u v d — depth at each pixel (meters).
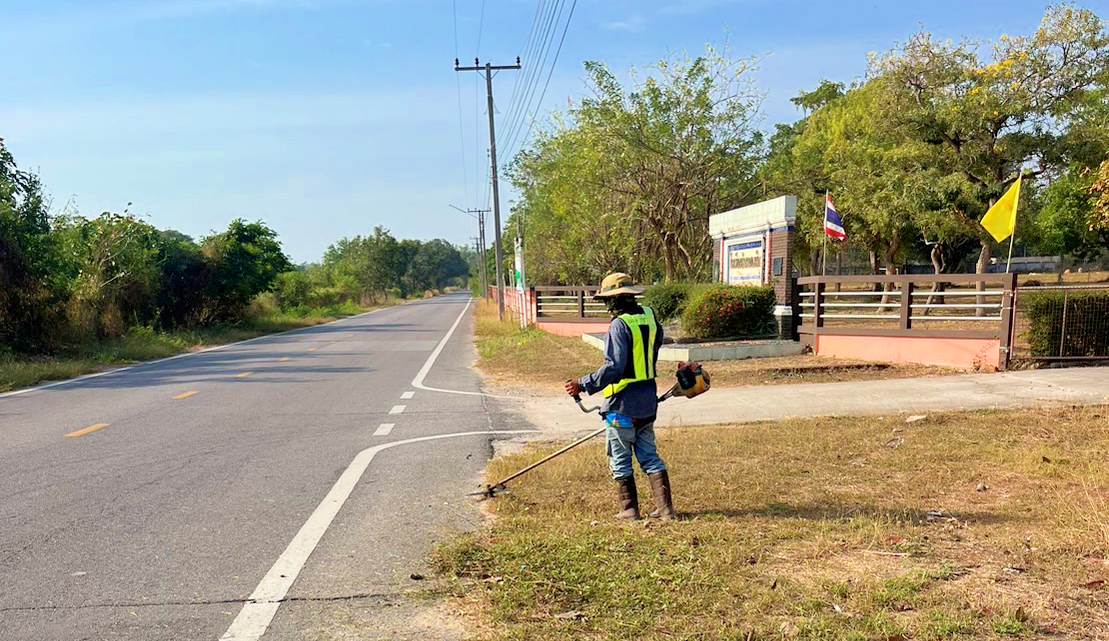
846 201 27.03
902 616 3.41
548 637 3.37
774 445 7.24
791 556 4.21
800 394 10.33
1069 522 4.66
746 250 17.38
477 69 31.20
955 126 23.77
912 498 5.45
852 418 8.59
